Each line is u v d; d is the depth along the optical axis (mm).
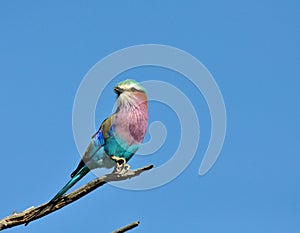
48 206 8922
